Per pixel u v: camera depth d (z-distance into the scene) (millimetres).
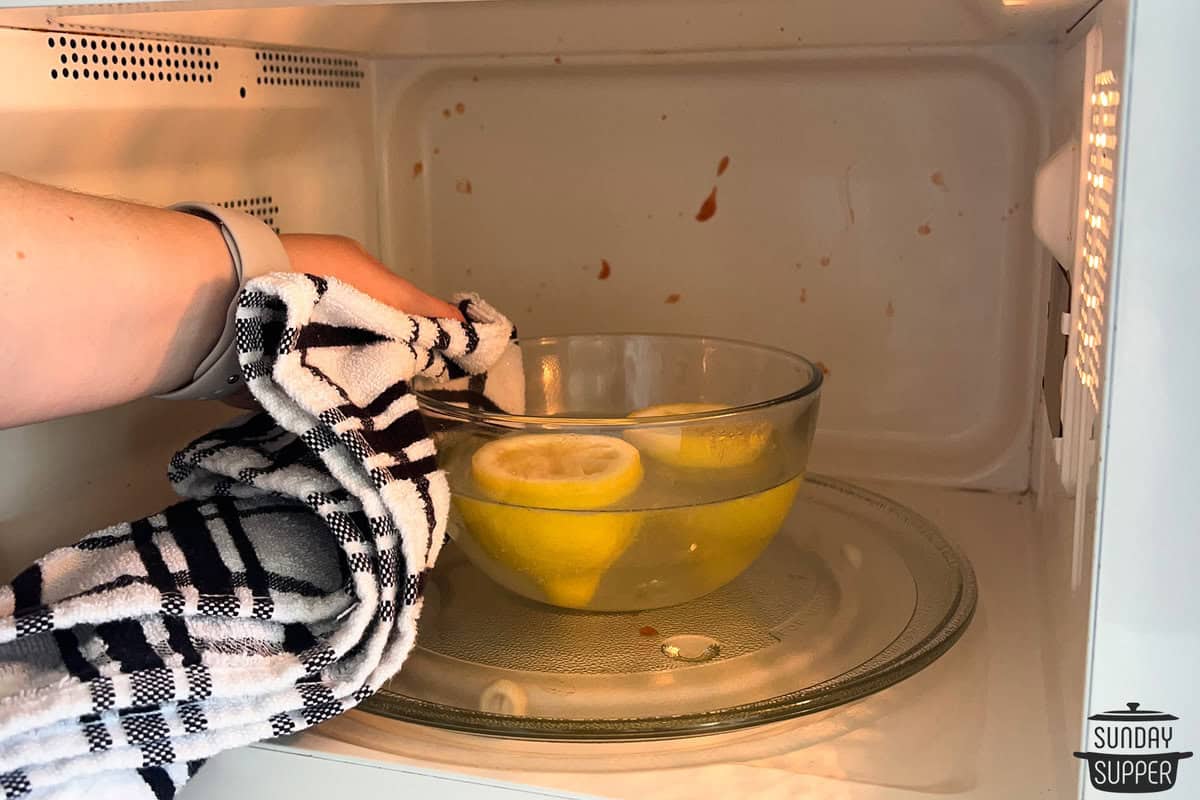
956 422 717
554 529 450
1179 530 305
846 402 736
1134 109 287
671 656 467
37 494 497
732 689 435
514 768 390
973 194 683
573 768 390
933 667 462
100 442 537
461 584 549
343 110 713
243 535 408
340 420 385
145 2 393
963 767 387
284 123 649
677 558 465
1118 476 306
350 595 397
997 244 685
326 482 402
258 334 387
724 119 718
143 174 541
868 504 636
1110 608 314
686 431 458
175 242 394
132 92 517
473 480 465
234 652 378
